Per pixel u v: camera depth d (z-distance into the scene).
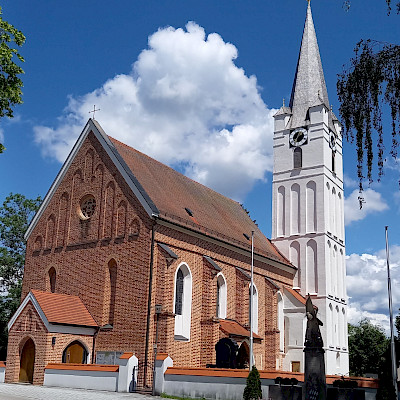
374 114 18.77
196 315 42.69
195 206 49.94
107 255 41.25
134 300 38.69
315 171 63.75
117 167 42.59
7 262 62.06
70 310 39.59
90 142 45.16
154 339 37.44
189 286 42.38
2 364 39.12
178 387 32.16
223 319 46.34
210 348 42.03
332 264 63.22
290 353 56.53
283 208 65.31
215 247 46.72
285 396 28.56
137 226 40.19
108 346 39.00
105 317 40.12
